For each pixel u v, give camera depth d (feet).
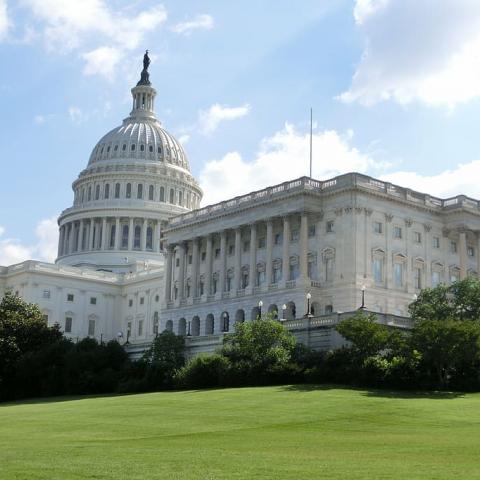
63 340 337.52
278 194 358.43
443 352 218.79
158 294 518.78
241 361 255.50
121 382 300.61
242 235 386.93
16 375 319.27
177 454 110.93
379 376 222.28
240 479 86.28
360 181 340.59
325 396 201.46
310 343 269.44
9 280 536.83
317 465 97.09
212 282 399.44
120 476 89.56
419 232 359.05
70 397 291.17
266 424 158.20
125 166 647.56
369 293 329.93
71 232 636.07
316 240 349.41
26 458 109.09
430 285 355.36
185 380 269.23
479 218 369.91
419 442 125.70
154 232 619.67
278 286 352.08
